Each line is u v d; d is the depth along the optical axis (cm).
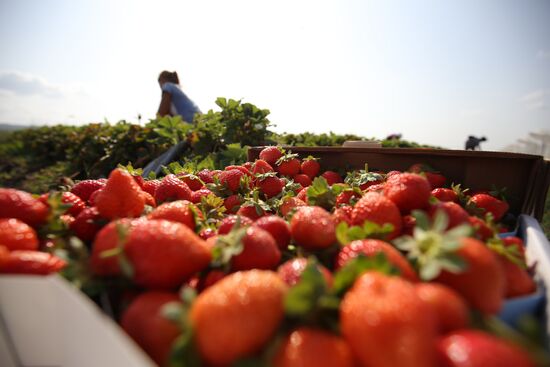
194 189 275
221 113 664
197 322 91
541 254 146
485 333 91
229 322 89
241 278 98
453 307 96
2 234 130
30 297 103
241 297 92
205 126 634
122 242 120
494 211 222
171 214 160
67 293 96
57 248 145
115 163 809
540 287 133
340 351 86
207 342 90
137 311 108
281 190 279
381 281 91
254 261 133
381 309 84
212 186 265
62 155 1236
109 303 119
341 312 90
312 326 92
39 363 108
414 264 116
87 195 217
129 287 124
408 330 81
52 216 156
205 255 129
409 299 86
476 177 262
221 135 638
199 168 379
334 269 137
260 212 214
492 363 77
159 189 227
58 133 1328
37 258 124
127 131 809
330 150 339
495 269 112
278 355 87
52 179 1018
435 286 102
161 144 725
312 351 84
